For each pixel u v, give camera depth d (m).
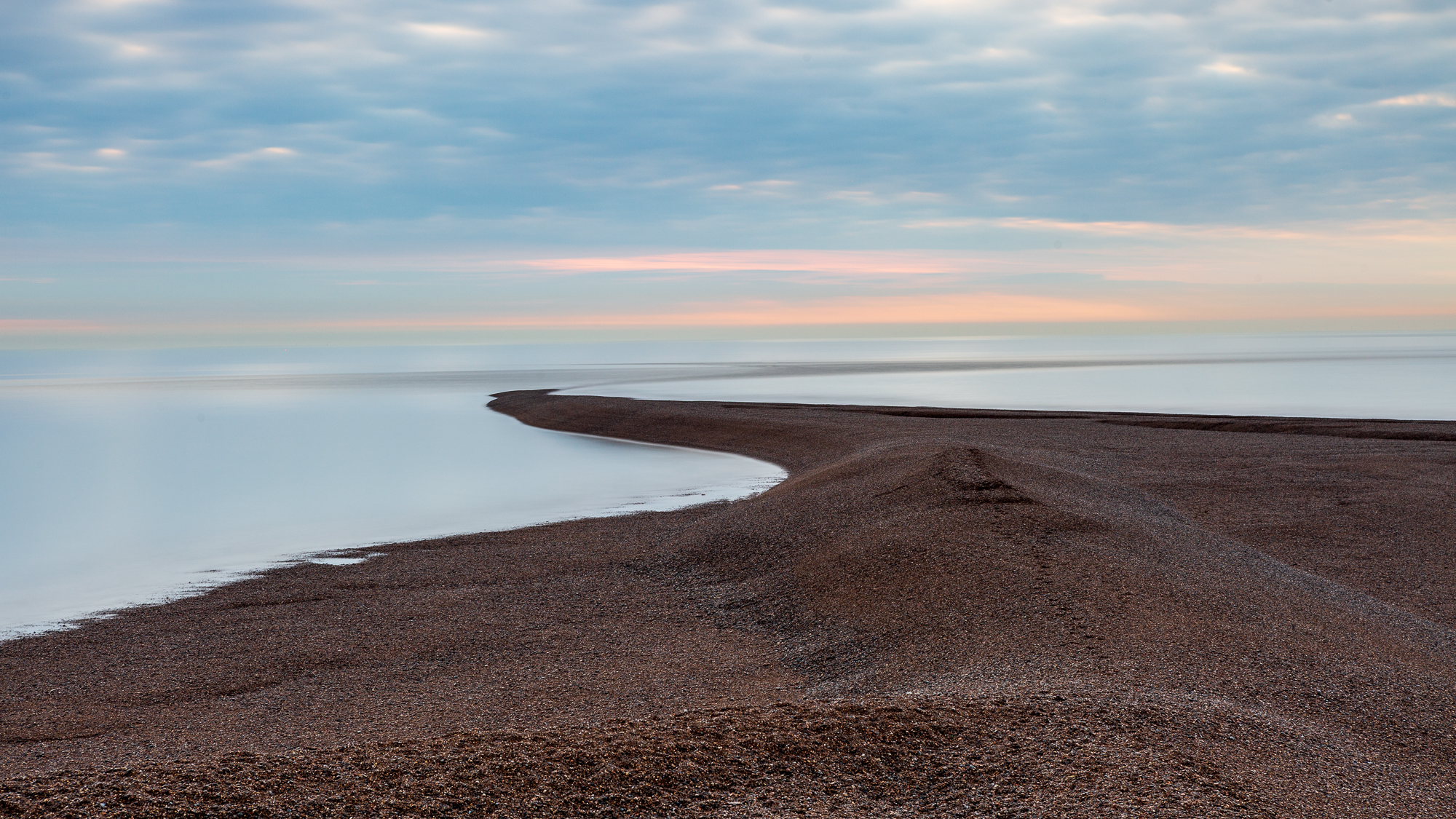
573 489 38.28
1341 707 9.98
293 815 6.54
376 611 18.45
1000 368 186.12
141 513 35.41
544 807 6.84
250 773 7.11
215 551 27.41
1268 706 9.79
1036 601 14.48
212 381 185.75
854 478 28.44
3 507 37.56
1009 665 11.80
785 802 7.07
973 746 7.98
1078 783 7.17
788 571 19.52
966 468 25.30
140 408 105.19
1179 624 13.06
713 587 19.56
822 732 8.12
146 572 24.58
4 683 14.62
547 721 11.78
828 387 118.12
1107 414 59.94
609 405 77.81
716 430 57.81
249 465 50.94
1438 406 75.25
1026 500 21.67
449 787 7.02
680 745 7.83
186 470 49.50
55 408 106.56
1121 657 11.48
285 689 13.80
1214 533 22.20
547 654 15.21
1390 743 9.08
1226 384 115.31
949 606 15.05
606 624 17.05
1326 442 41.12
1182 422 52.84
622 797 7.04
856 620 15.68
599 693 13.08
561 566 22.22
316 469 48.66
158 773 7.07
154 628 18.02
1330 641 12.60
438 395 126.62
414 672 14.46
